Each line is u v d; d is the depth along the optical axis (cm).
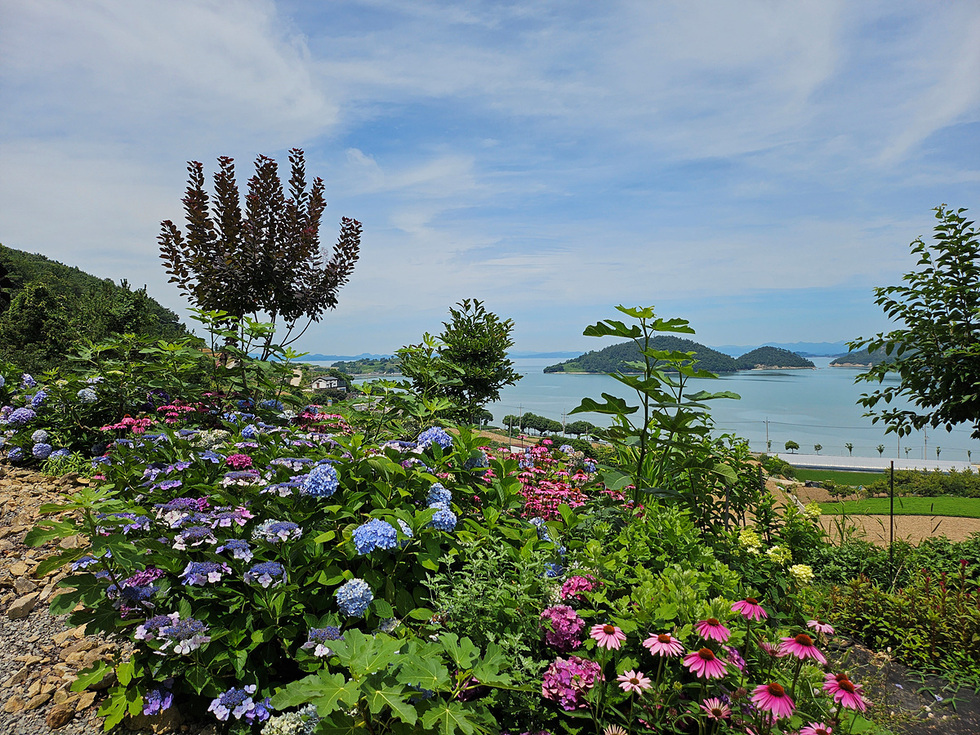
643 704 226
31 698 260
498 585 269
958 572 446
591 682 227
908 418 580
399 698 183
